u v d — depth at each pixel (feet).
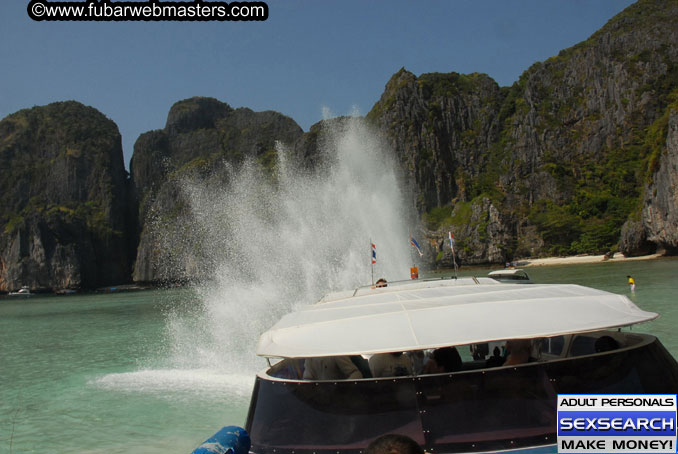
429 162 579.07
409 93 627.87
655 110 517.96
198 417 27.73
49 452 23.12
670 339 39.65
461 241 478.18
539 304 12.37
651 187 300.20
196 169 628.28
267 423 11.89
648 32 557.33
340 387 11.73
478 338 11.18
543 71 614.34
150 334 78.33
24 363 54.49
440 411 11.25
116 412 29.60
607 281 132.05
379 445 6.82
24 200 643.45
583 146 540.93
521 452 10.75
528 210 492.54
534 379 11.42
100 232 621.72
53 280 547.08
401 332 11.68
